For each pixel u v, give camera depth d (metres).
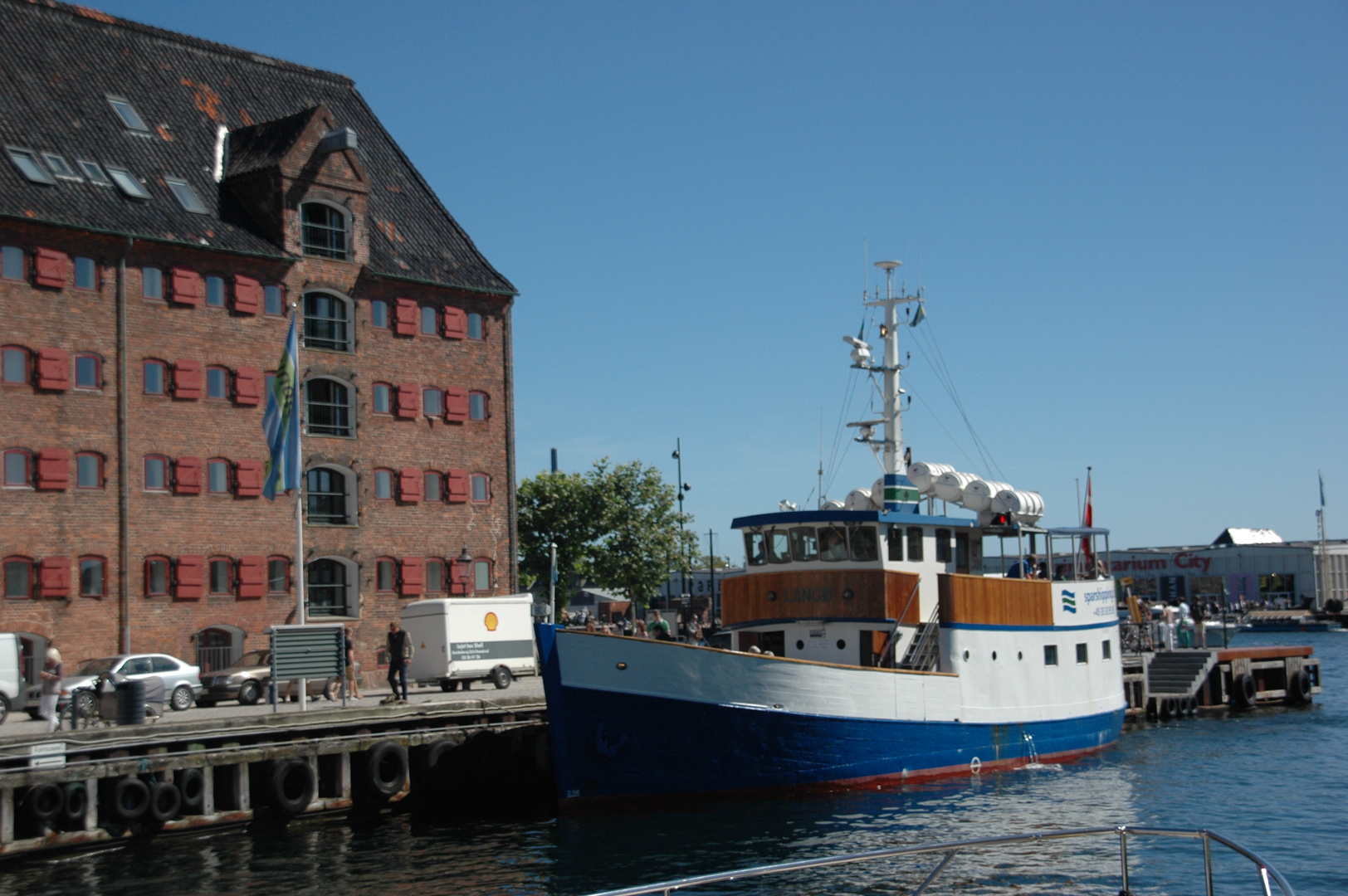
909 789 31.48
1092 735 38.62
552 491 90.06
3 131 43.75
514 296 55.41
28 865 26.14
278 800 30.25
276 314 47.94
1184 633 62.72
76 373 42.78
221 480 46.03
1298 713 54.72
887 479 34.44
